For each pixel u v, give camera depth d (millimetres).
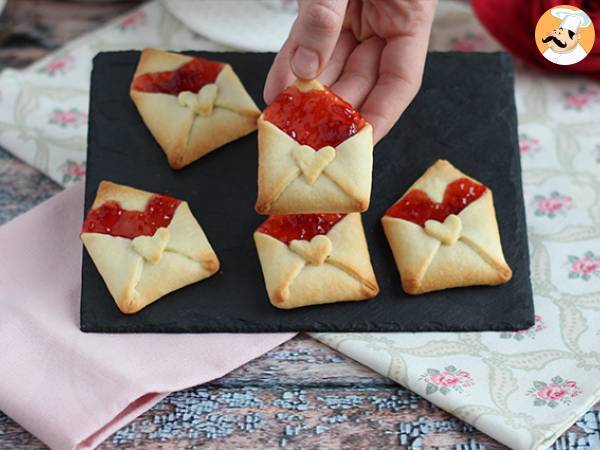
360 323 601
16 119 724
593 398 568
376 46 646
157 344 595
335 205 539
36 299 614
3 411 569
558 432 555
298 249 601
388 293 610
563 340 599
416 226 616
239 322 601
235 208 646
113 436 567
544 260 641
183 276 605
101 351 589
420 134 672
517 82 750
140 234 615
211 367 585
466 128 675
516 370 584
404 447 563
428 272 604
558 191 680
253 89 700
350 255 603
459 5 794
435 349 594
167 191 653
